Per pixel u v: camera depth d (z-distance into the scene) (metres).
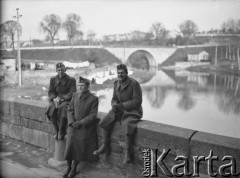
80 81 4.43
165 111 10.64
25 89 6.86
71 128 4.43
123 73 4.26
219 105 9.23
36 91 6.66
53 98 4.92
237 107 8.99
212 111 9.38
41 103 5.70
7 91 6.75
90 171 4.48
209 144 3.58
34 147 5.62
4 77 7.11
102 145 4.51
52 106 4.82
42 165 4.82
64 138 4.77
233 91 9.08
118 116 4.41
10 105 6.05
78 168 4.59
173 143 3.89
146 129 4.12
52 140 5.34
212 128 8.77
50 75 7.32
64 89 4.94
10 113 6.08
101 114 4.80
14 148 5.58
